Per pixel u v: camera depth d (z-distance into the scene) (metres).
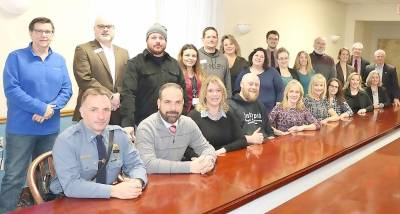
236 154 2.32
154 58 2.93
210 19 5.02
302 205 1.67
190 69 3.32
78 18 3.60
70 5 3.52
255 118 2.95
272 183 1.82
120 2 3.87
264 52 3.79
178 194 1.62
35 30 2.68
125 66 2.93
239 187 1.74
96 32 3.10
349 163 2.59
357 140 2.80
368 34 9.66
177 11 4.52
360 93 4.66
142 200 1.54
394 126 3.45
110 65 3.14
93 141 1.70
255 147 2.52
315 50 5.25
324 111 3.91
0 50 3.13
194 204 1.52
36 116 2.66
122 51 3.28
